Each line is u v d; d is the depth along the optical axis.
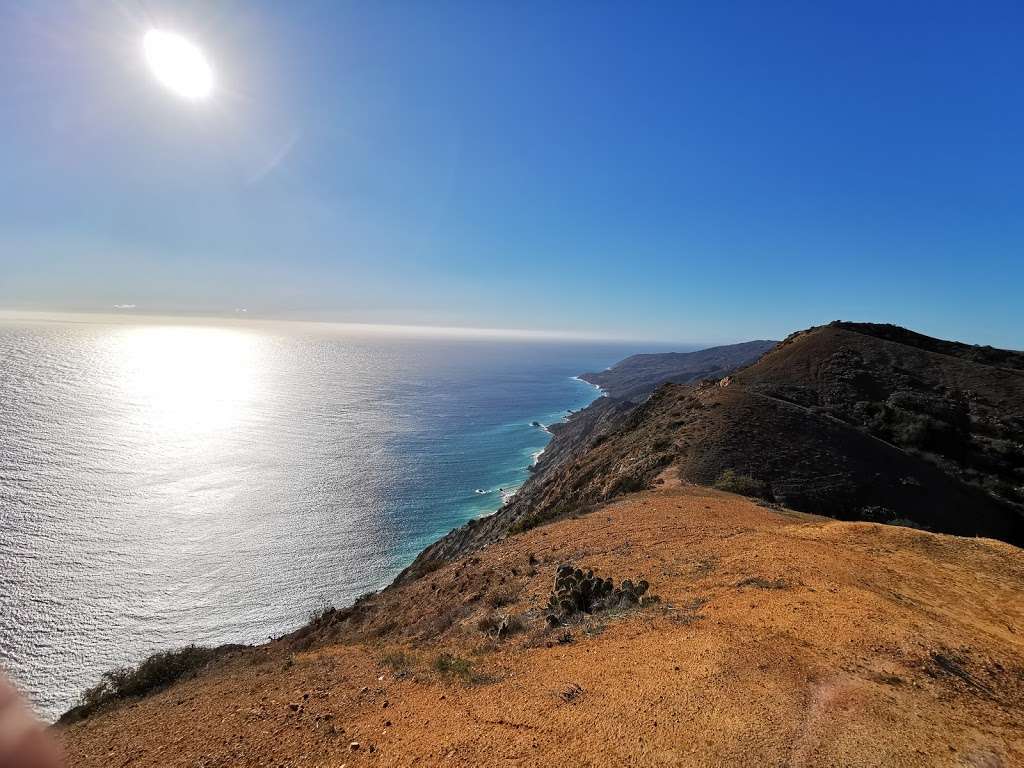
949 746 6.29
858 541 15.83
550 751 6.61
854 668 7.99
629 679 8.24
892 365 59.22
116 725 10.39
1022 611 11.38
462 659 10.57
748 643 8.98
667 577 13.73
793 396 52.09
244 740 8.09
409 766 6.64
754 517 20.02
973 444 43.59
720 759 6.16
